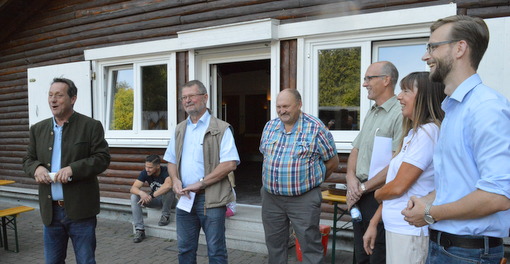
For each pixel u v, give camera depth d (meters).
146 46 5.45
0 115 7.24
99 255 4.30
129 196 5.84
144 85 5.71
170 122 5.39
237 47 4.92
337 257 4.05
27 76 6.74
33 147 2.81
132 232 5.18
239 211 4.86
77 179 2.63
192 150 2.95
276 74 4.59
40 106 6.34
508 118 1.32
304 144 2.69
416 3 3.85
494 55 3.41
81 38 6.12
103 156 2.76
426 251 1.90
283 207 2.81
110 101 6.03
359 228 2.73
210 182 2.83
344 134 4.30
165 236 4.81
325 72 4.41
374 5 4.04
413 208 1.57
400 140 2.10
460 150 1.42
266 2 4.65
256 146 11.52
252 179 7.89
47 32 6.48
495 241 1.43
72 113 2.76
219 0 4.95
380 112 2.62
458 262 1.46
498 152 1.29
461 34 1.42
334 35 4.25
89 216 2.74
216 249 2.87
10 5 6.34
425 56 1.56
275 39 4.54
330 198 3.46
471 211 1.33
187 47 5.07
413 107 1.97
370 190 2.48
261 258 4.07
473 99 1.41
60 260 2.83
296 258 3.99
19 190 6.87
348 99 4.32
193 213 2.95
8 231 5.36
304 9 4.42
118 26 5.77
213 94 5.29
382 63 2.60
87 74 5.89
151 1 5.48
